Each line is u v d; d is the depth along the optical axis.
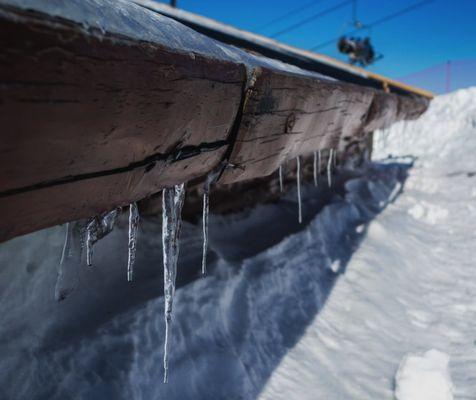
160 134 1.16
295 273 3.39
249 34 5.68
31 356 1.75
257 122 1.71
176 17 4.60
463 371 2.50
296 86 1.93
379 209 5.49
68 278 2.12
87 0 0.93
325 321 3.00
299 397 2.23
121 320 2.10
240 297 2.80
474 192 6.31
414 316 3.26
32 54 0.71
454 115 10.38
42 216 0.95
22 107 0.72
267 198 4.53
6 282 1.90
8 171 0.77
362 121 3.42
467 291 3.67
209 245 3.24
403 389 2.28
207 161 1.59
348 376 2.49
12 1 0.70
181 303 2.40
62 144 0.85
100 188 1.06
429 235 5.06
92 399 1.69
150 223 3.06
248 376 2.24
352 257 3.99
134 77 0.96
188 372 2.06
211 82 1.30
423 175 7.58
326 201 5.05
